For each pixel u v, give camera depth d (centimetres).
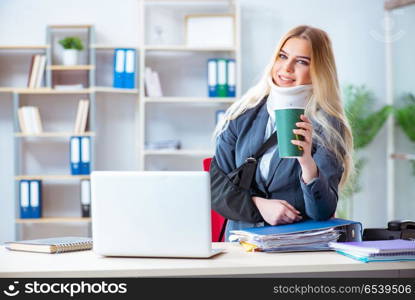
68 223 471
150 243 167
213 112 486
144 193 166
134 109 479
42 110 473
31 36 468
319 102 211
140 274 155
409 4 491
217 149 223
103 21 473
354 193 501
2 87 468
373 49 496
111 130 477
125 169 479
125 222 168
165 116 484
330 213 194
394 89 500
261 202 203
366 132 495
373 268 159
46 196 473
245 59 483
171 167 485
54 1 470
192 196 165
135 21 475
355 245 168
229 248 188
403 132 501
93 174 170
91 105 452
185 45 468
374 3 495
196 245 165
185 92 482
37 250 183
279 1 485
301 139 164
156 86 461
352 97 491
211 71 456
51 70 460
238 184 210
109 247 170
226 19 463
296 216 199
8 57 470
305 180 187
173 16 479
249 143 215
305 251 179
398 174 502
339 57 494
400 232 193
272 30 485
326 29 491
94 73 460
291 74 215
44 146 474
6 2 466
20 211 448
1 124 470
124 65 454
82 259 170
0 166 470
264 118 216
